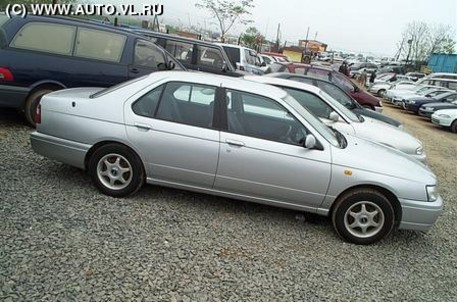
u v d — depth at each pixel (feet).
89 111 14.74
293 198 14.44
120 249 11.79
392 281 12.55
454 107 63.21
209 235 13.43
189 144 14.26
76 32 23.09
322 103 23.29
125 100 14.78
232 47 54.19
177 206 15.19
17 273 10.03
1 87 21.31
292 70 42.22
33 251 11.02
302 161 14.05
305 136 14.30
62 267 10.55
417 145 22.93
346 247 14.21
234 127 14.38
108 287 10.07
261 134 14.32
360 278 12.41
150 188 16.40
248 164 14.14
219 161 14.24
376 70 156.04
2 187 14.52
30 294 9.40
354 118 23.59
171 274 11.03
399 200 14.11
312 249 13.66
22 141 20.06
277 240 13.85
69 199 14.40
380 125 24.25
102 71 23.43
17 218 12.55
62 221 12.82
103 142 14.73
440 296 12.14
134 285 10.32
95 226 12.84
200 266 11.60
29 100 22.15
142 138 14.46
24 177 15.71
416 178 14.24
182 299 10.12
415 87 87.35
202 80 14.82
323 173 14.06
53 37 22.56
